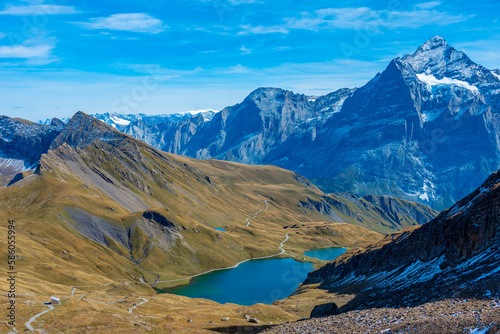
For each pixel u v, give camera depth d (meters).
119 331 113.75
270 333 103.50
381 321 81.81
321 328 92.12
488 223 116.38
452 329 64.56
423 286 112.88
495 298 73.69
